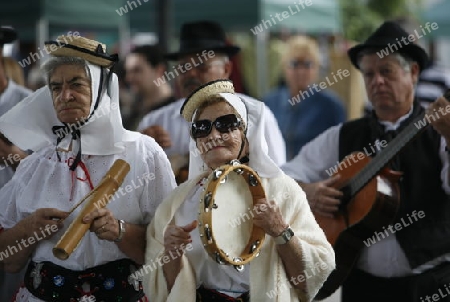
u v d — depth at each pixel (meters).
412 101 8.61
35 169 7.21
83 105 6.93
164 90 12.12
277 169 6.60
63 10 14.37
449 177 8.21
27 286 7.18
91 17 14.82
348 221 8.44
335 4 18.31
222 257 6.16
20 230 6.97
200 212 6.15
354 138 8.79
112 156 7.14
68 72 6.90
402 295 8.38
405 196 8.31
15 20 14.22
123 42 16.81
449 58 23.81
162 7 13.70
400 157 8.35
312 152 9.00
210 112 6.48
